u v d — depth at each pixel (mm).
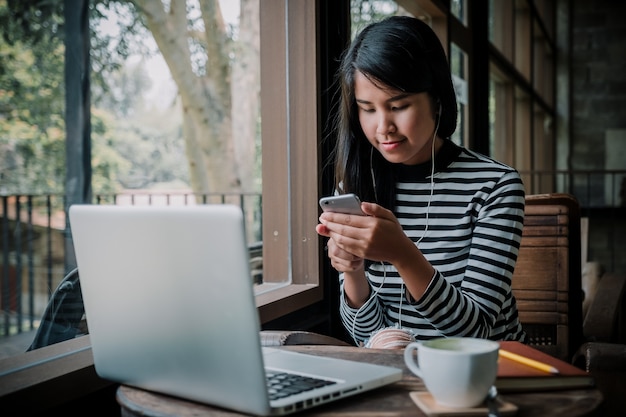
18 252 1282
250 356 768
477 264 1275
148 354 890
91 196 1501
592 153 8484
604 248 8070
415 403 846
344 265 1184
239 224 746
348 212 1093
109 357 948
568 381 892
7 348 1238
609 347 1282
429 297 1104
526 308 1727
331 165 1907
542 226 1729
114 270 887
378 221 1054
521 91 6121
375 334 1269
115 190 1590
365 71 1234
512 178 1340
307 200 1871
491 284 1252
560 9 8477
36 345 1286
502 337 1368
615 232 8039
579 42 8492
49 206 1365
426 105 1272
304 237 1883
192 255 792
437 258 1364
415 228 1396
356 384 867
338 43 1918
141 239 842
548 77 8266
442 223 1373
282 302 1645
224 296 775
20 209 1298
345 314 1395
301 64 1852
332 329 1937
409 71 1215
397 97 1235
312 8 1830
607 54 8406
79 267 938
